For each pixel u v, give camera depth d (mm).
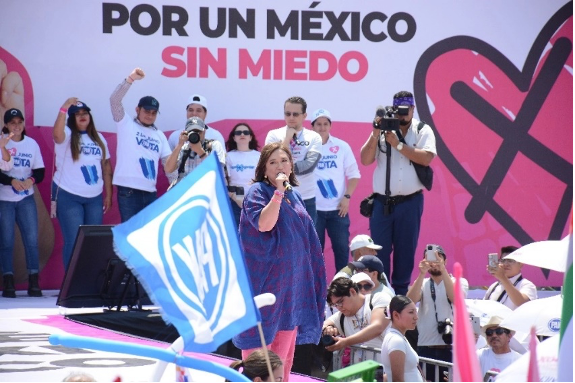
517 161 21297
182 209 7129
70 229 18406
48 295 18922
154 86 20047
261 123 20406
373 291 13133
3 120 19516
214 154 7141
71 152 18406
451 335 12898
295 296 9164
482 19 21125
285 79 20453
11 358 10992
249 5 20297
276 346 9281
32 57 19594
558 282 21219
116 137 19891
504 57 21234
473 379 6125
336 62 20594
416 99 20891
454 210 21062
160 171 19766
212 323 6918
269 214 8703
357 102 20672
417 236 16219
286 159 9172
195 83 20188
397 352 9828
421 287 13211
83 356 11258
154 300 6980
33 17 19578
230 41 20250
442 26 20969
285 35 20422
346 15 20594
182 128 20141
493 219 21188
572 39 21453
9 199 18547
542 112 21391
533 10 21328
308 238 9438
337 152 18859
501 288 14008
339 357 11680
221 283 6949
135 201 18672
